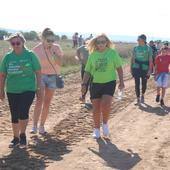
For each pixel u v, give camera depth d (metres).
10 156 9.31
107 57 10.83
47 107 11.34
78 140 10.81
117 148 10.12
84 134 11.45
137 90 17.05
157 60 16.80
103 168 8.63
